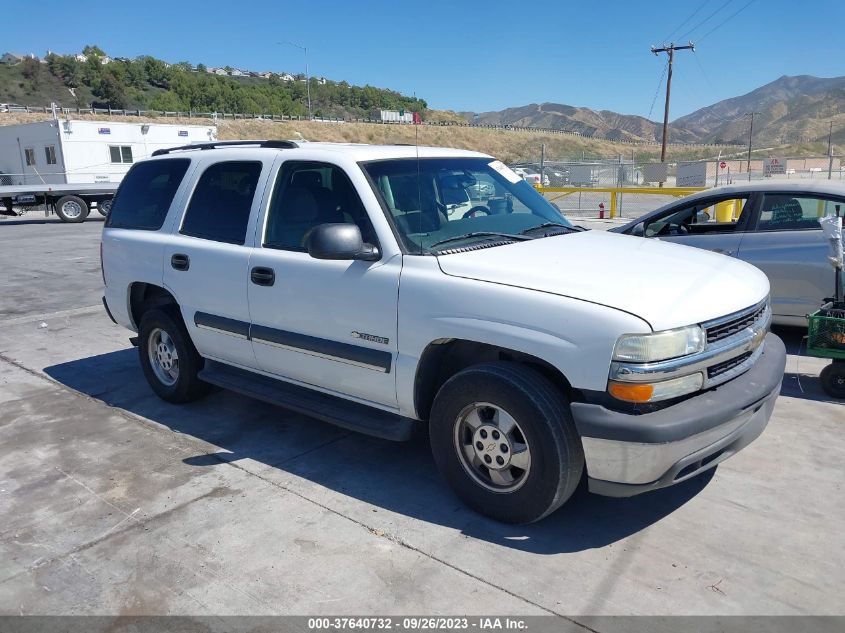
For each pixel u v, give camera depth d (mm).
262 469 4250
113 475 4219
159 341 5387
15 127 30078
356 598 2973
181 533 3529
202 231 4812
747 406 3260
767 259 6469
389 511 3697
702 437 3098
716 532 3424
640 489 3109
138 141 29609
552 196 22953
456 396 3475
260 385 4637
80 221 24859
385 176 4020
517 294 3268
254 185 4512
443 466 3666
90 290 10562
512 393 3246
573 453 3229
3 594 3080
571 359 3092
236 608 2934
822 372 5281
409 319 3590
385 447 4547
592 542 3357
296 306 4113
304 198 4207
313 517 3650
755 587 2988
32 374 6332
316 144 4531
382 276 3701
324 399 4293
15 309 9258
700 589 2980
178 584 3109
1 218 27453
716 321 3211
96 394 5734
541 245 3871
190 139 31438
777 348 3854
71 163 27984
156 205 5277
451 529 3500
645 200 27406
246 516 3678
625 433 2977
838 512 3594
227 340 4664
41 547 3443
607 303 3100
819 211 6344
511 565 3178
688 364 3064
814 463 4156
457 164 4480
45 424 5094
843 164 47000
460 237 3896
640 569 3129
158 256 5043
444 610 2879
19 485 4121
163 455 4496
